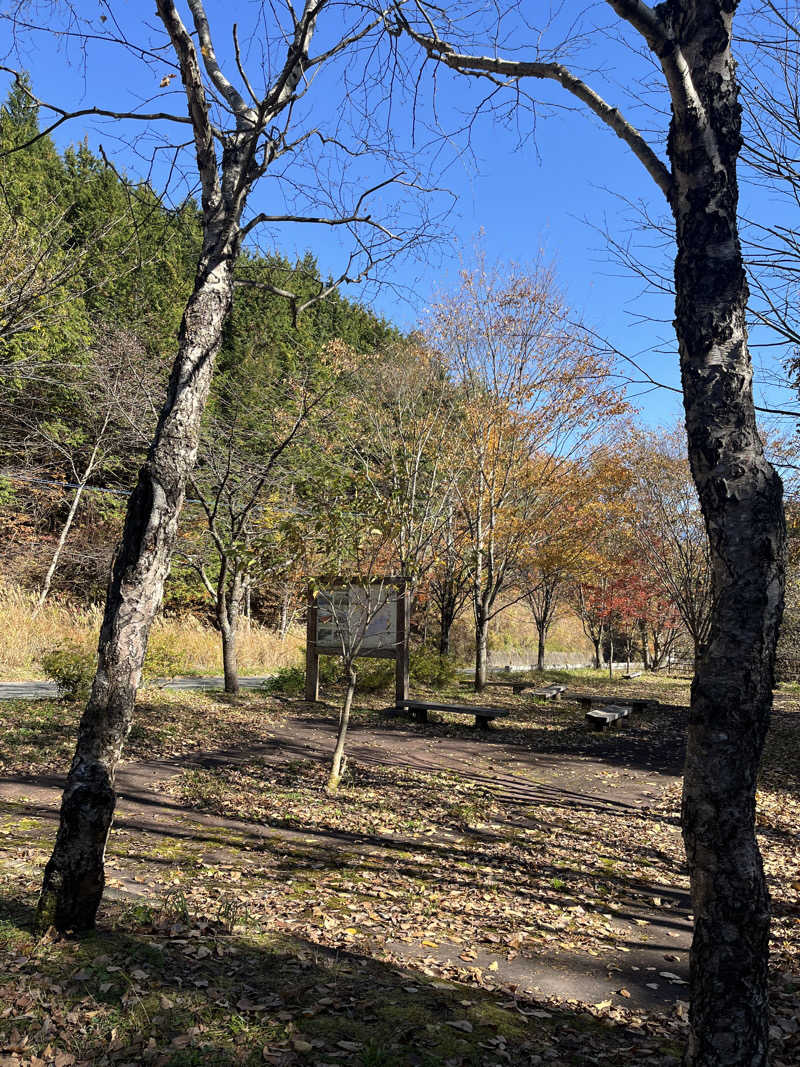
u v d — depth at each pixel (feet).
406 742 37.55
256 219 14.82
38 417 69.56
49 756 27.45
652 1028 11.39
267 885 16.80
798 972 13.92
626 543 67.97
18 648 55.36
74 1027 9.52
